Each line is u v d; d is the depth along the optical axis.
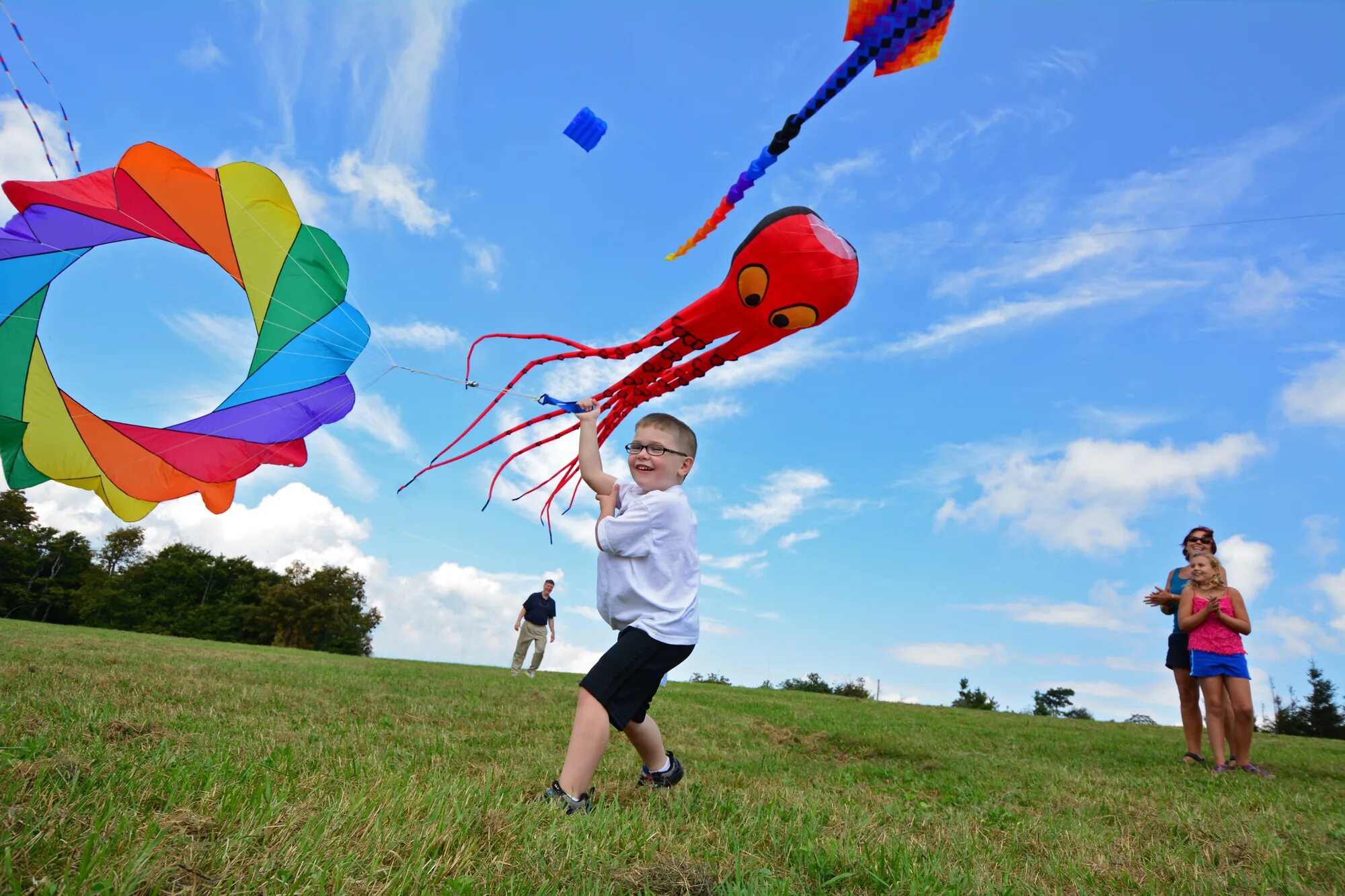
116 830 1.73
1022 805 3.97
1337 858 2.82
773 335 3.59
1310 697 34.28
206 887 1.54
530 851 2.00
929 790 4.51
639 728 3.17
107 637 12.77
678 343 3.68
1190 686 6.19
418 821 2.12
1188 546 6.09
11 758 2.24
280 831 1.87
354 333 3.56
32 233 2.98
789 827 2.61
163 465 3.48
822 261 3.32
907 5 2.14
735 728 7.16
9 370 3.12
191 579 47.72
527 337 3.66
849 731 7.84
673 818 2.67
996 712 14.53
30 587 43.00
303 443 3.77
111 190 3.08
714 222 2.76
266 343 3.57
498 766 3.52
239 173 3.31
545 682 10.62
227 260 3.39
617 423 3.86
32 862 1.53
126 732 3.48
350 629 48.09
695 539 3.08
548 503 3.79
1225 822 3.42
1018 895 2.18
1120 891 2.37
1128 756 6.90
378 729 4.70
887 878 2.16
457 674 11.05
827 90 2.38
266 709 5.16
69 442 3.29
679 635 2.90
